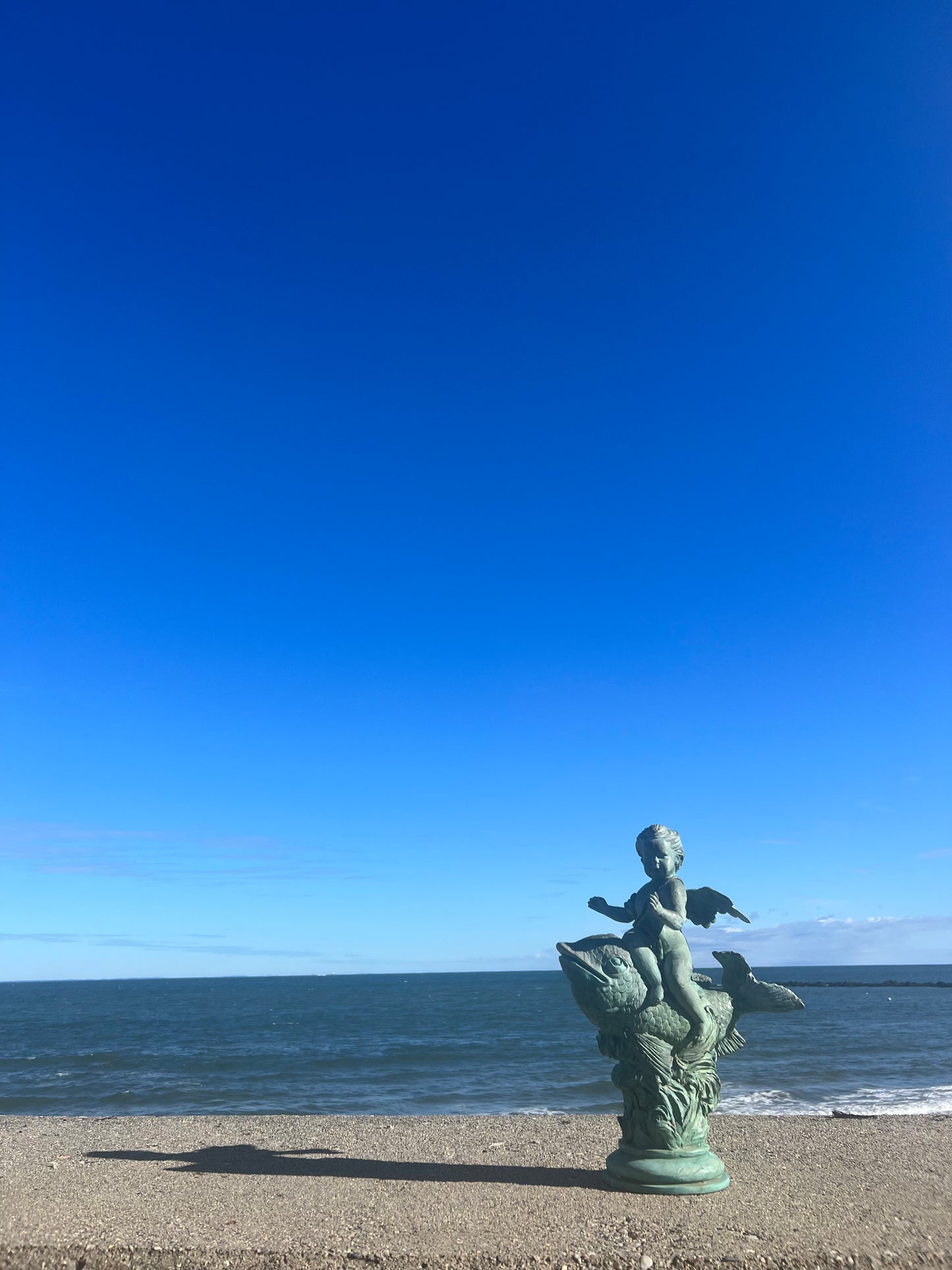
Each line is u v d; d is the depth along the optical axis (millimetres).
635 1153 8242
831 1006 81312
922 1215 7328
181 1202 7996
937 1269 6254
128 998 122438
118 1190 8562
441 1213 7492
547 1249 6523
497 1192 8203
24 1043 45656
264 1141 11703
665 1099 8055
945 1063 28906
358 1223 7211
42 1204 7992
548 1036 46250
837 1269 6254
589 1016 8352
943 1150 10273
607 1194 8062
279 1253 6516
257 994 138500
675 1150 8148
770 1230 6930
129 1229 7121
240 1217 7441
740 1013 8703
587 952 8312
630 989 8070
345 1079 27625
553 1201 7844
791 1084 23391
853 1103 19547
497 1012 75375
